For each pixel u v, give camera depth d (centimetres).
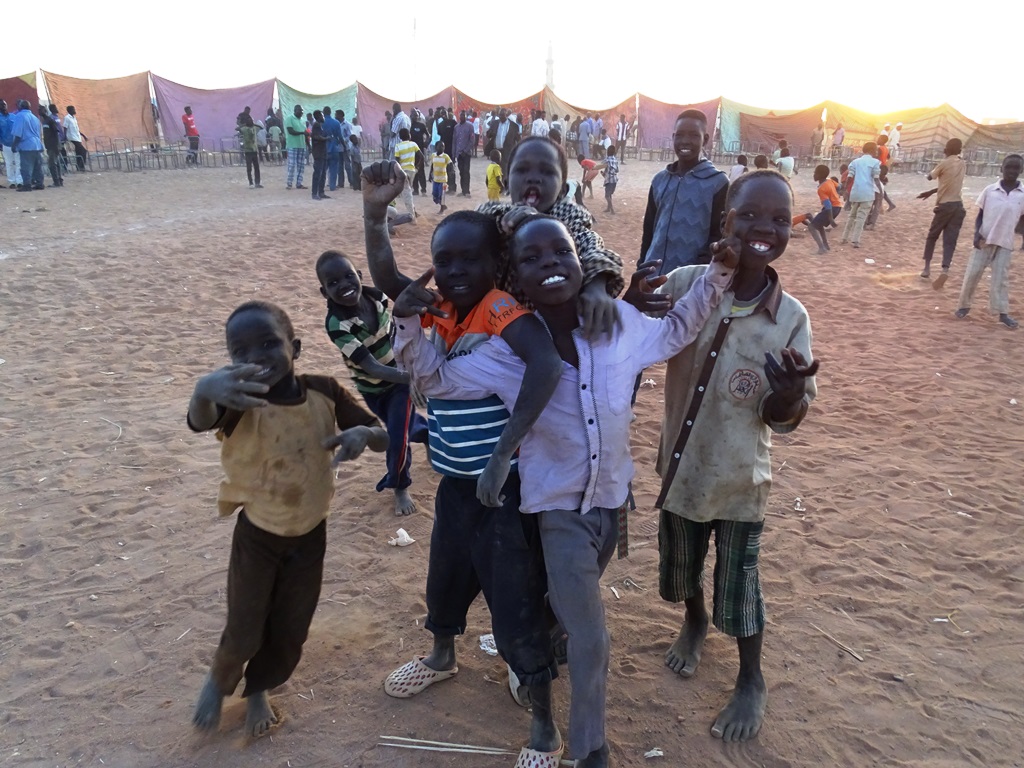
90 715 305
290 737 293
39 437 568
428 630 334
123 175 2372
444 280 239
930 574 408
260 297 970
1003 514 470
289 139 2078
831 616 372
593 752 251
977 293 1066
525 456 249
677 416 285
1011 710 312
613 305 242
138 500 479
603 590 392
